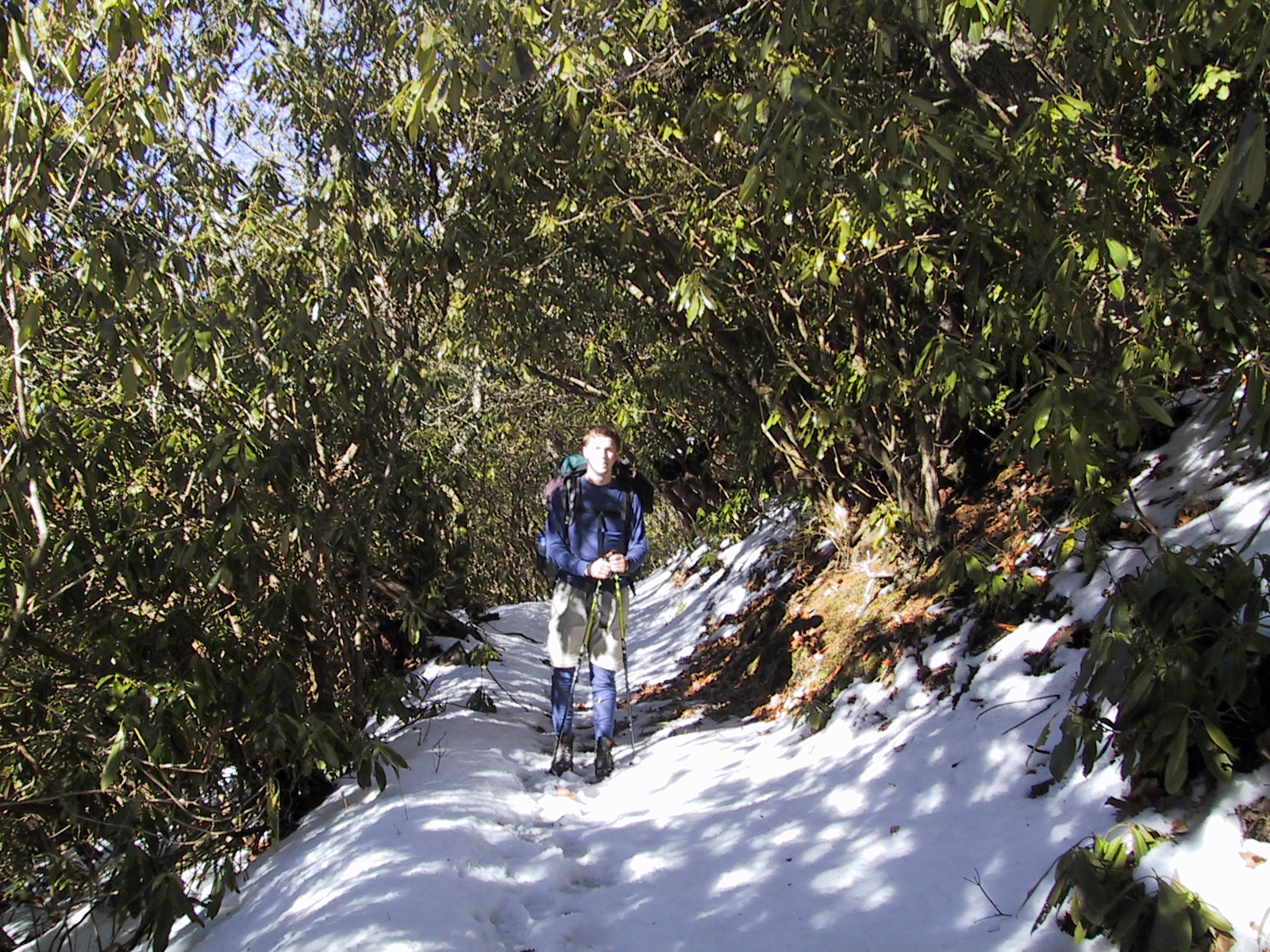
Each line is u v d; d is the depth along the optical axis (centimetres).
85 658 462
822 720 453
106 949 432
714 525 1024
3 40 331
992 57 475
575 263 651
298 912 336
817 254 453
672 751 509
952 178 397
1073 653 366
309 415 484
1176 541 367
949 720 387
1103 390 267
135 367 418
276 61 541
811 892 298
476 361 888
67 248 452
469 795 430
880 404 543
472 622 886
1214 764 238
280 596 454
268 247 504
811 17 303
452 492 653
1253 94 354
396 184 554
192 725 473
